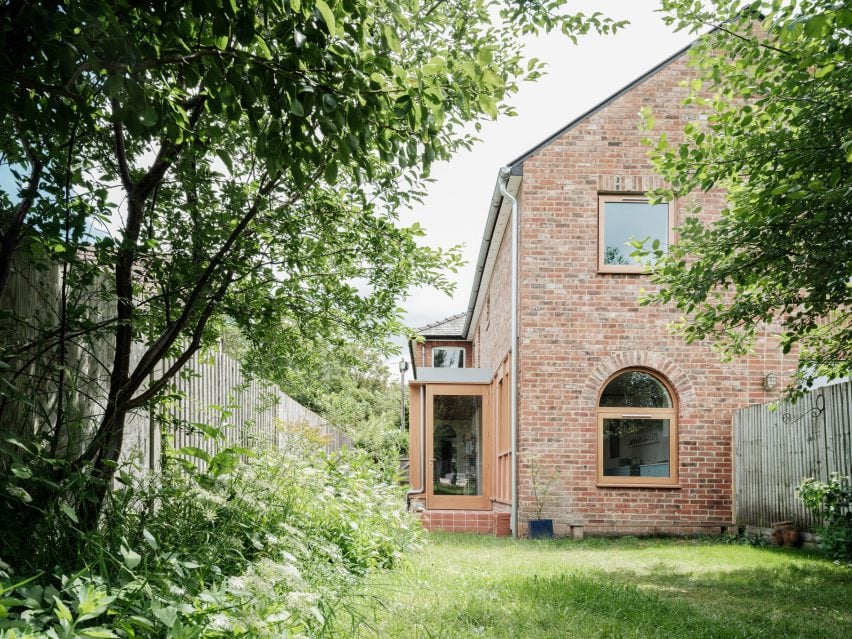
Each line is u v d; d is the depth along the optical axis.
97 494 3.99
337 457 8.02
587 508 11.97
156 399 4.70
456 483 15.00
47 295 4.16
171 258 4.64
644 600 5.46
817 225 5.74
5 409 3.77
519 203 12.85
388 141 2.92
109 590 2.88
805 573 7.34
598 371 12.17
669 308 12.22
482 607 4.84
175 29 2.49
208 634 2.88
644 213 12.48
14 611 2.78
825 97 5.36
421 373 15.41
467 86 2.81
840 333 7.45
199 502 4.18
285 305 5.05
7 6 2.19
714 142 6.19
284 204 4.55
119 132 3.90
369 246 5.22
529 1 4.42
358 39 2.51
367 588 5.18
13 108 2.56
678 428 12.14
